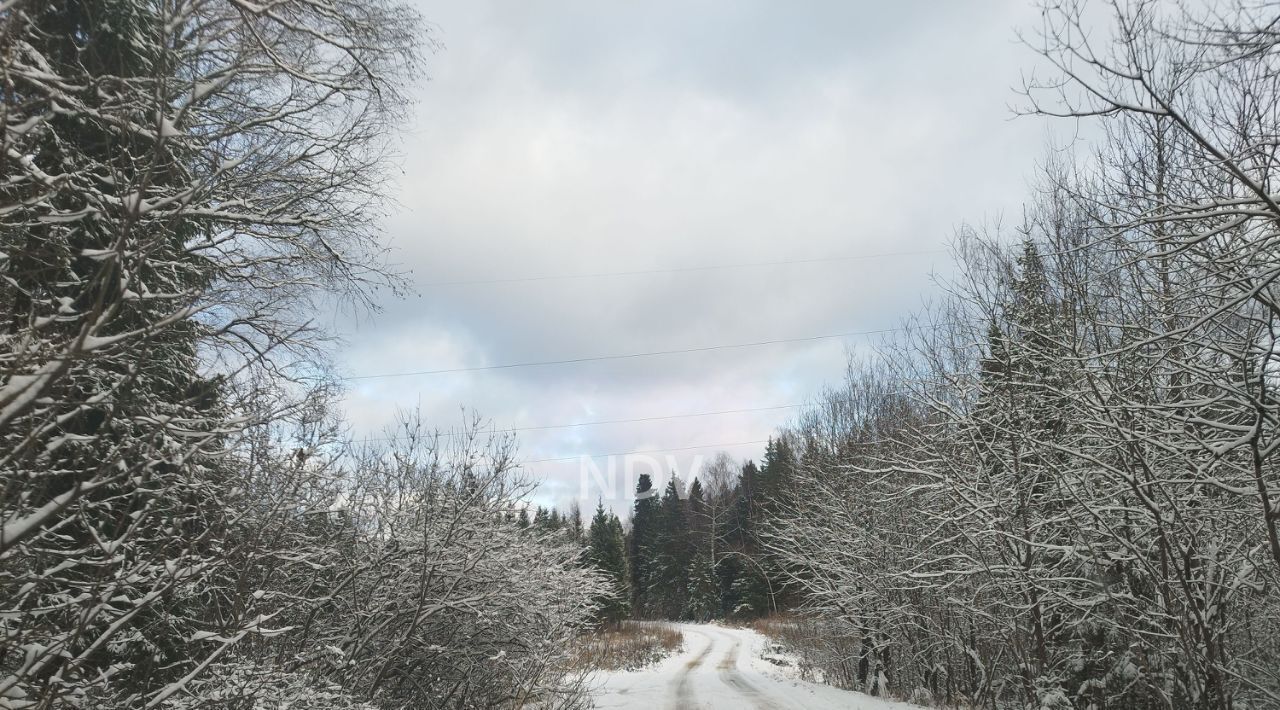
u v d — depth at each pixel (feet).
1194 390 26.91
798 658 90.07
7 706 12.28
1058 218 34.01
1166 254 17.98
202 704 18.51
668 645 112.06
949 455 40.63
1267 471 23.70
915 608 52.75
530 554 38.27
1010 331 37.52
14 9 11.59
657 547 211.00
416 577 32.09
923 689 56.03
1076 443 32.55
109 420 13.01
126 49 18.38
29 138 14.80
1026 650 40.32
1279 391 21.62
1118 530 30.58
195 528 19.27
